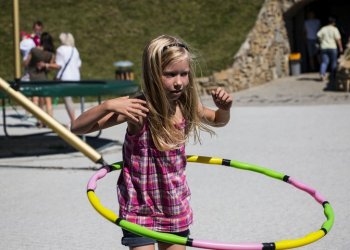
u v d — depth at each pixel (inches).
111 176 372.8
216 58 919.0
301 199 308.8
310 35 989.8
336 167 379.2
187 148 460.4
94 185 169.6
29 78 575.8
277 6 996.6
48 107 607.8
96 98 858.8
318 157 412.5
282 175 198.7
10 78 888.3
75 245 245.1
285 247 144.7
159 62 153.1
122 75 853.8
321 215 279.9
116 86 455.2
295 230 258.5
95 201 158.4
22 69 848.9
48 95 422.9
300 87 903.1
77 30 985.5
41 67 571.5
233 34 965.8
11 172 390.3
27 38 670.5
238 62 912.9
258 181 350.6
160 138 155.9
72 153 454.0
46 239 253.6
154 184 159.2
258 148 452.4
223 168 390.9
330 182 340.2
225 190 330.3
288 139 491.5
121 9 1031.6
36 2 1043.9
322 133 516.4
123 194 161.8
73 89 431.5
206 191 328.8
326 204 179.5
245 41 943.7
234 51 932.0
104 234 259.4
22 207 304.8
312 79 949.8
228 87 889.5
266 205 298.8
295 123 584.4
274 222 270.8
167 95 157.1
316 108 699.4
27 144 503.2
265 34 967.6
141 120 156.9
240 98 843.4
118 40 972.6
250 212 287.0
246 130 549.3
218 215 282.7
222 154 430.3
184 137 160.2
